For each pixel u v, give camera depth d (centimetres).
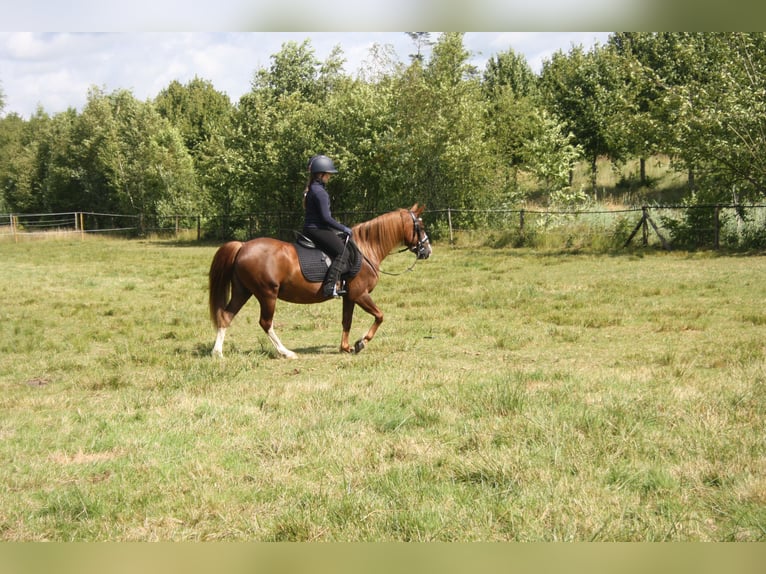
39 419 656
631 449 522
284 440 564
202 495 463
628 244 2295
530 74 4969
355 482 480
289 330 1170
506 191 3106
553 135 3225
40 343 1051
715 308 1214
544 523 416
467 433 573
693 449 519
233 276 920
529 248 2466
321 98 4362
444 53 3031
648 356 870
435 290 1522
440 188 2959
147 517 438
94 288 1719
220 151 3522
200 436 594
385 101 3078
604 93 3744
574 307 1270
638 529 406
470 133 2944
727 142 2066
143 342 1066
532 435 554
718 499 441
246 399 707
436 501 448
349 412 636
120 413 667
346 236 914
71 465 530
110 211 4838
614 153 3891
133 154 4466
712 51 2233
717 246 2139
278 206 3462
